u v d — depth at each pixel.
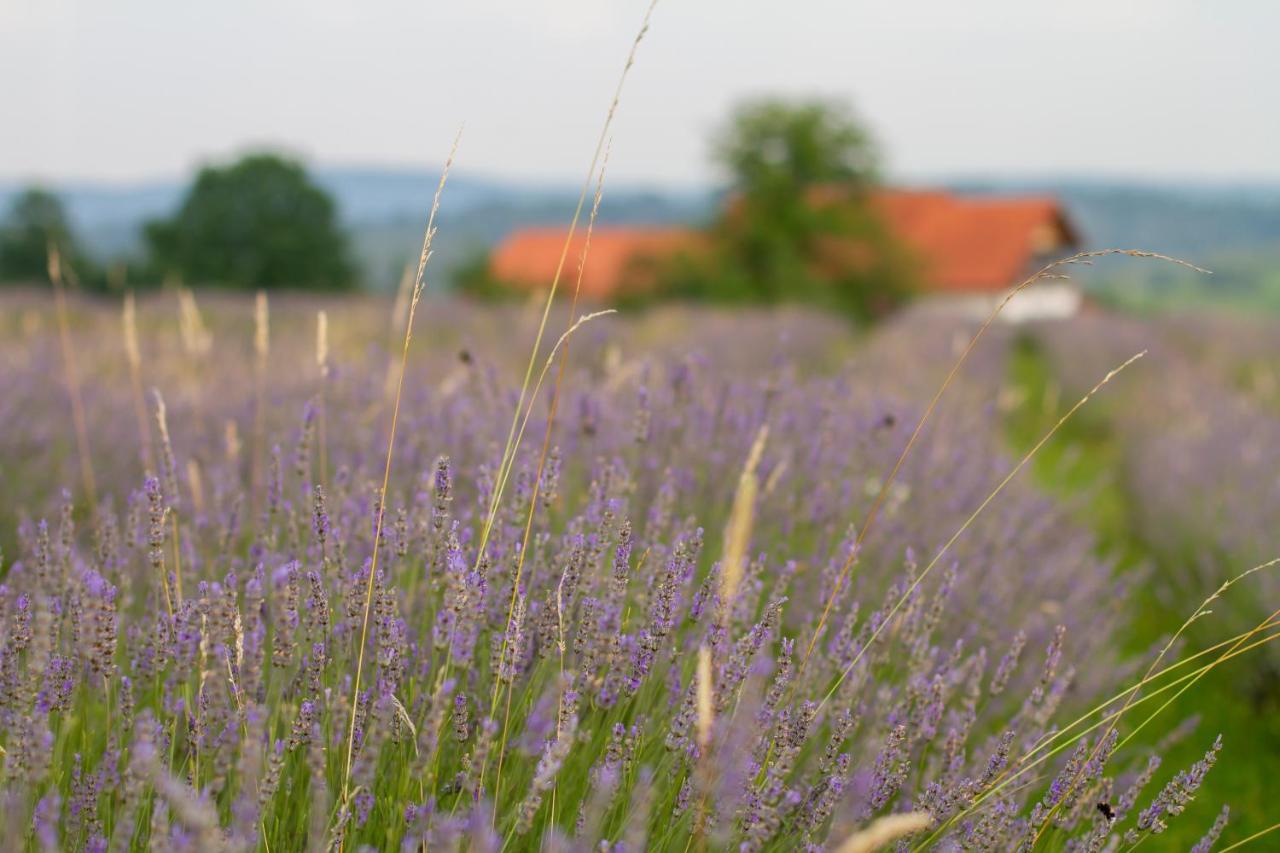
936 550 3.44
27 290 19.08
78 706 2.15
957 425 5.61
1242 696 4.18
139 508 2.29
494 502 2.12
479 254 38.69
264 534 2.63
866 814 1.94
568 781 2.02
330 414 3.97
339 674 1.97
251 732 1.50
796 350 13.97
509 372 5.17
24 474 3.78
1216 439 7.04
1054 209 47.19
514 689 2.12
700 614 2.16
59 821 1.79
